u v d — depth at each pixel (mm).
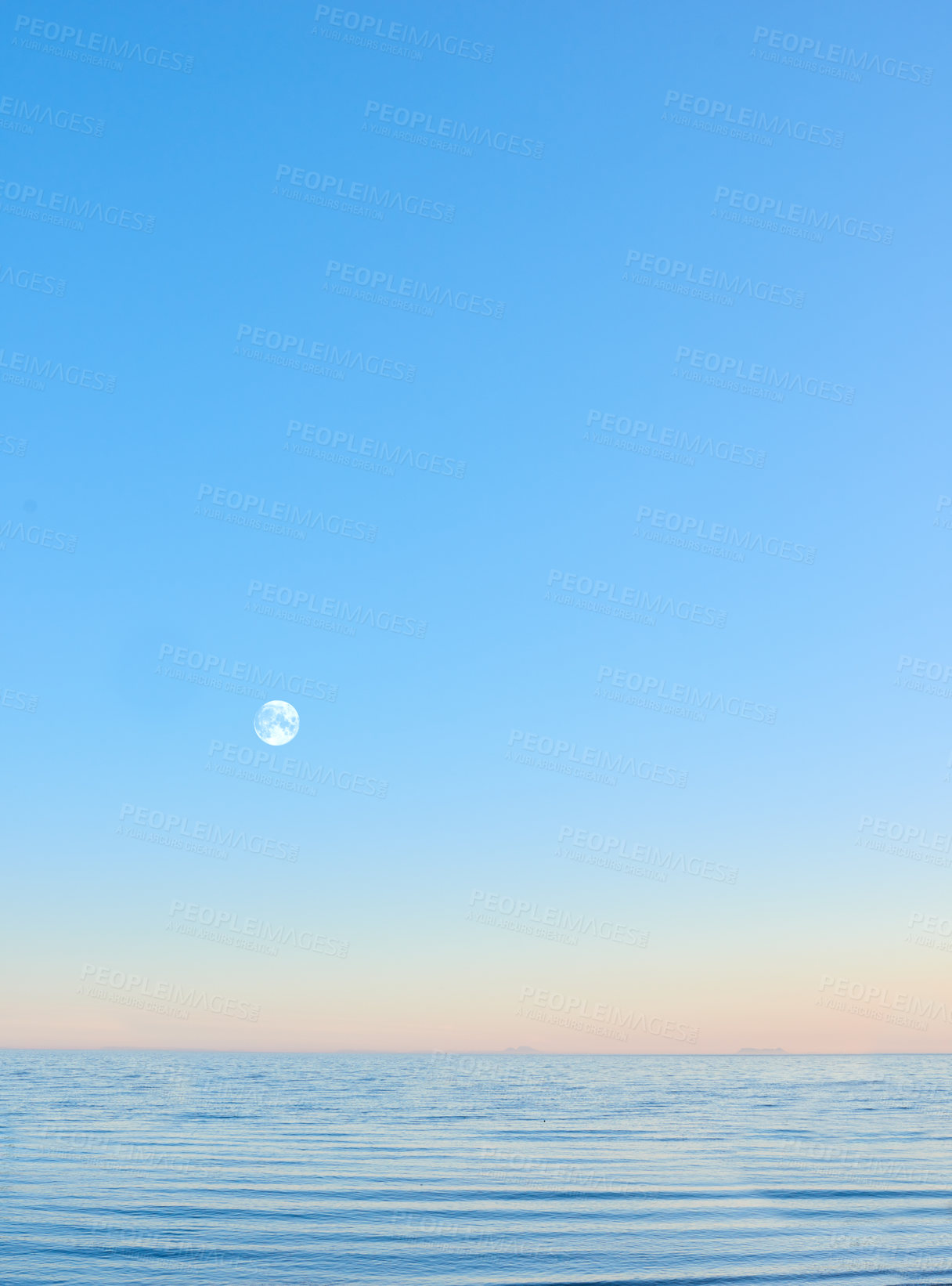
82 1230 19734
